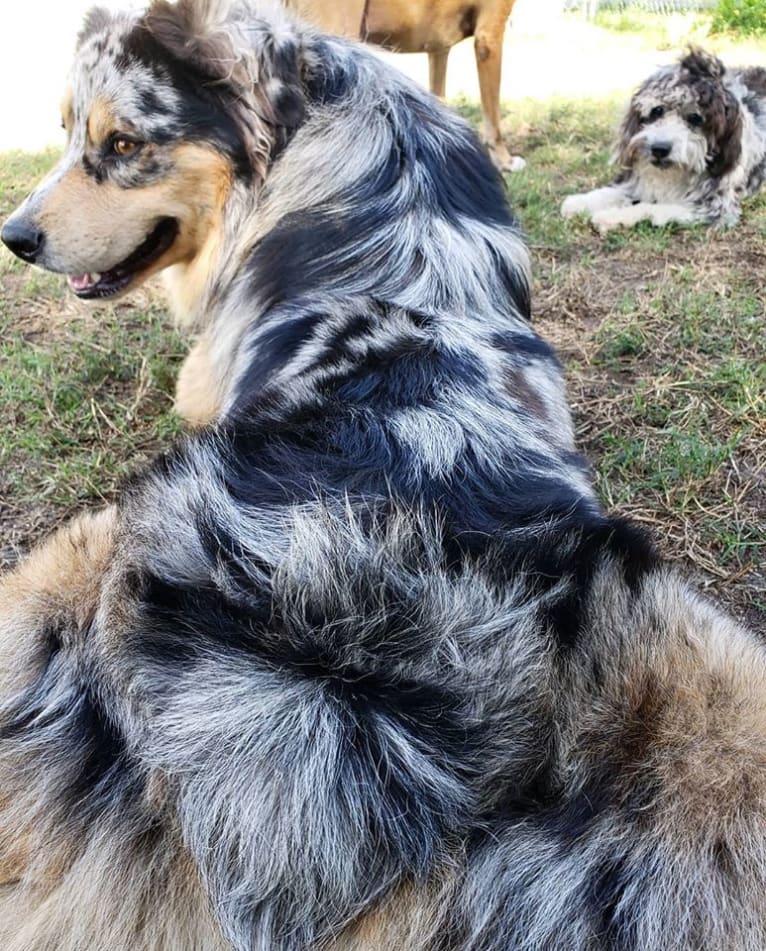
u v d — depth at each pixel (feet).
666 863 0.88
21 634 1.14
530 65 8.71
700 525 2.14
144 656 1.03
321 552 1.06
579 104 6.55
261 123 1.89
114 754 1.03
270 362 1.63
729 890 0.87
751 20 10.09
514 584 1.07
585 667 1.03
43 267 2.03
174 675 1.01
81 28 2.06
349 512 1.11
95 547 1.24
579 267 3.57
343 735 0.96
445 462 1.26
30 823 1.03
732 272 3.47
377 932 0.90
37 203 1.99
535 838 0.91
